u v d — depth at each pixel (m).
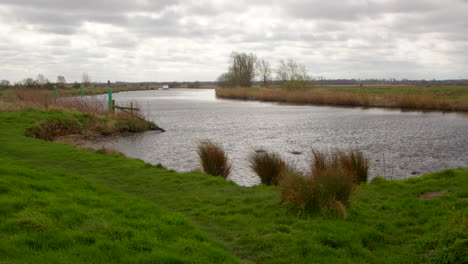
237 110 47.62
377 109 47.00
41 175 8.36
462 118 35.16
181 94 106.69
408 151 18.88
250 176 13.73
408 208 7.43
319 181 7.35
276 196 8.42
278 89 72.50
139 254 4.66
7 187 6.59
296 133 26.06
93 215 5.91
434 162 16.28
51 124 23.25
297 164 15.60
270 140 22.94
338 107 51.12
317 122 32.81
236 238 6.09
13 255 4.10
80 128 24.59
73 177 8.97
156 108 51.25
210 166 11.82
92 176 10.55
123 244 4.90
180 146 20.94
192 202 8.17
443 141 22.03
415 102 47.19
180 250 4.94
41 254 4.31
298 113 42.50
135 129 26.69
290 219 6.80
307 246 5.56
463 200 7.39
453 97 51.31
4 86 55.84
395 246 5.78
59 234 4.93
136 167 11.87
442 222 6.30
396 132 26.00
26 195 6.41
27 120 22.50
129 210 6.57
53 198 6.52
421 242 5.62
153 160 16.97
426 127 28.55
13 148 14.49
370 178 13.38
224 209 7.59
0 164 8.67
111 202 6.97
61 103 31.25
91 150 15.38
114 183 9.89
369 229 6.18
